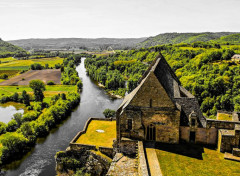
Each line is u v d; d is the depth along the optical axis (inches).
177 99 1926.7
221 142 1668.3
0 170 2573.8
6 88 6904.5
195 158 1611.7
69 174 2301.9
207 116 3821.4
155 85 1761.8
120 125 1879.9
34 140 3223.4
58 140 3289.9
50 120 3713.1
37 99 5206.7
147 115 1827.0
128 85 6190.9
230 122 1726.1
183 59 7583.7
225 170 1462.8
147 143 1845.5
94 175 2244.1
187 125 1811.0
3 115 4660.4
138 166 1641.2
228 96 3919.8
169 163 1541.6
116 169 1691.7
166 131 1830.7
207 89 4404.5
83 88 6919.3
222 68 5142.7
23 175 2471.7
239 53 7362.2
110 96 5930.1
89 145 2260.1
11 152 2847.0
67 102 4564.5
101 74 7539.4
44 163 2704.2
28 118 3833.7
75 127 3769.7
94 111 4626.0
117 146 1963.6
